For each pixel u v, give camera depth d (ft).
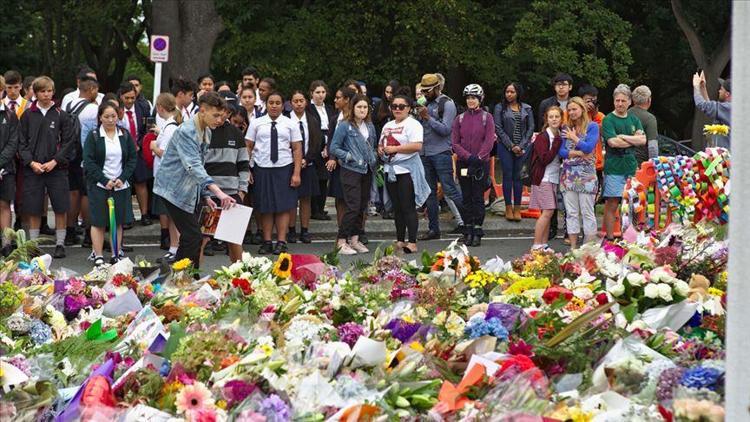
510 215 65.72
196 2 87.51
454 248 33.24
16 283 30.35
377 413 19.15
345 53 108.88
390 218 65.87
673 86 135.23
